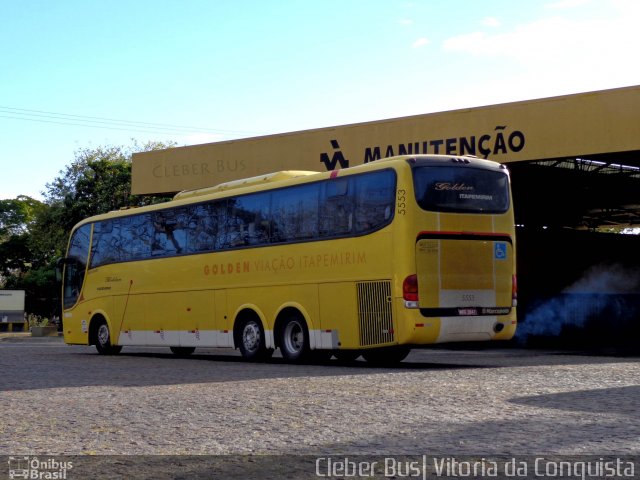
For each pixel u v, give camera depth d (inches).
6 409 448.5
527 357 858.1
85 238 1061.1
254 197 818.2
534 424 362.3
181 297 898.7
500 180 724.0
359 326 702.5
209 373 666.8
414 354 967.0
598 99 951.6
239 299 825.5
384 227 685.3
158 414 418.6
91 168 2417.6
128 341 976.3
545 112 987.9
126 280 983.0
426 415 394.3
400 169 680.4
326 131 1171.9
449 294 683.4
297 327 770.8
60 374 681.0
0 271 3442.4
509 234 722.8
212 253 863.1
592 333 1267.2
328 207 738.8
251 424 379.6
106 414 422.9
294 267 765.9
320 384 544.7
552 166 1144.8
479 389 499.2
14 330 2659.9
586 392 480.4
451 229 689.6
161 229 938.1
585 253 1269.7
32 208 3654.0
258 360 815.7
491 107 1027.3
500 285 712.4
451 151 1059.3
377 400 453.4
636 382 536.7
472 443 319.6
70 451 322.7
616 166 1206.9
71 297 1071.0
